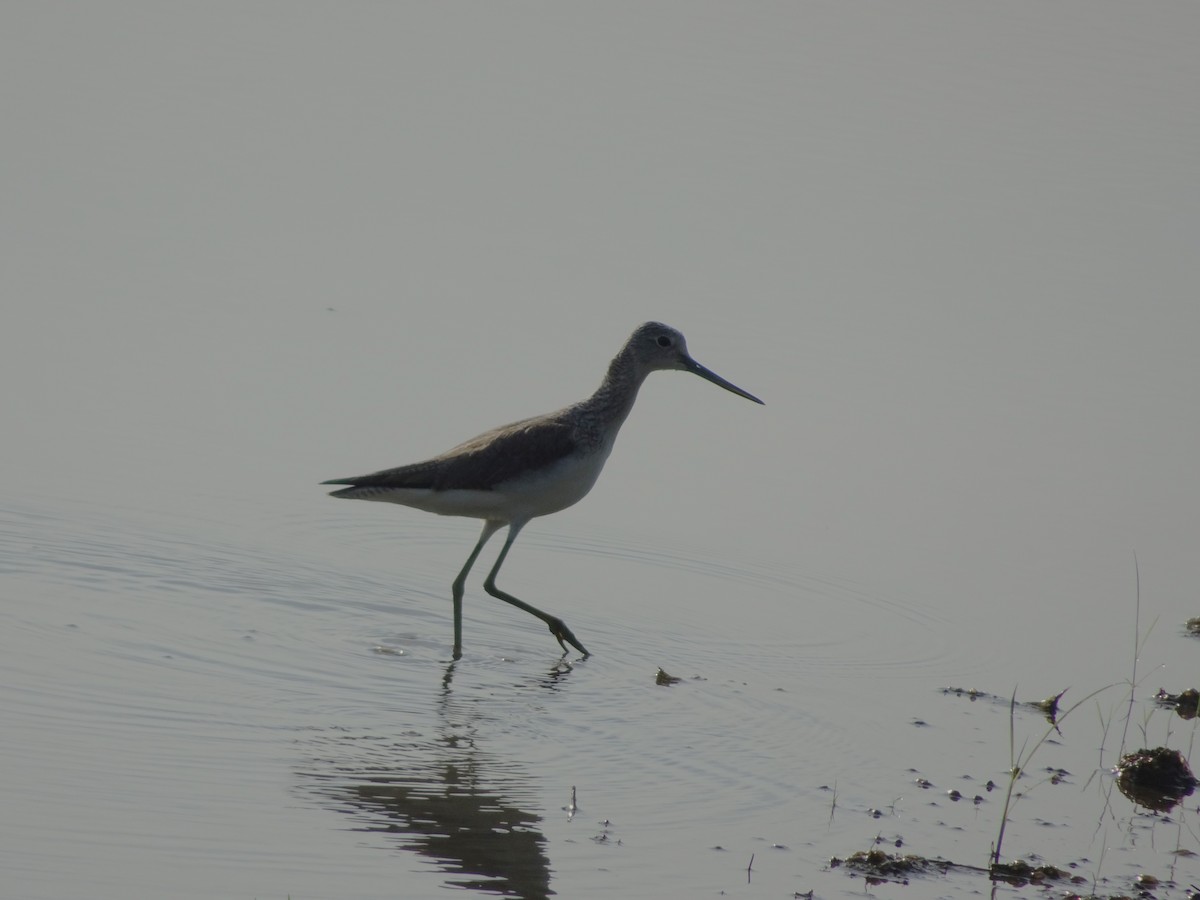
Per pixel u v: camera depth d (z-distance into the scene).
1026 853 10.68
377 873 9.77
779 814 11.07
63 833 9.91
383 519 17.73
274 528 16.81
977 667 14.32
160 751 11.28
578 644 14.44
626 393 15.96
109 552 15.55
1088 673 14.21
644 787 11.38
